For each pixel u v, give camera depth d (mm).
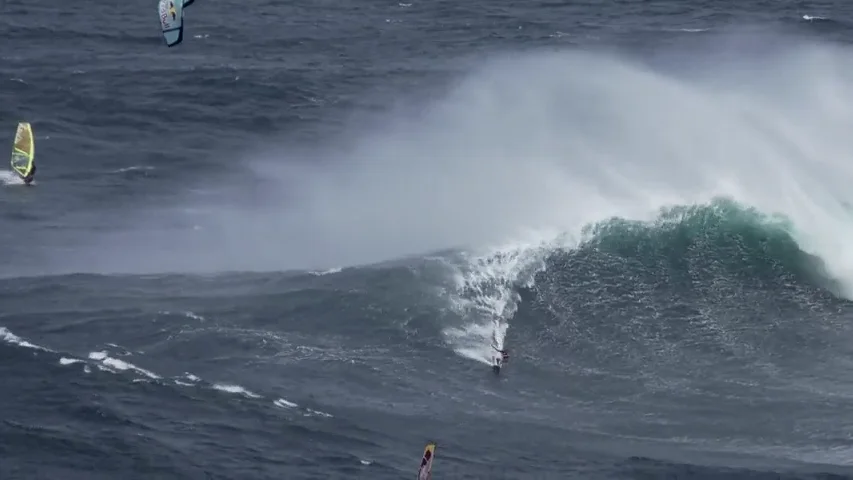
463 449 129625
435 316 155000
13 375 138375
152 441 127000
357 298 157875
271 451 126688
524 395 141500
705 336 153750
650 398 141375
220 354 145750
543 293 161375
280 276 166625
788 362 148750
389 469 124500
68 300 159875
